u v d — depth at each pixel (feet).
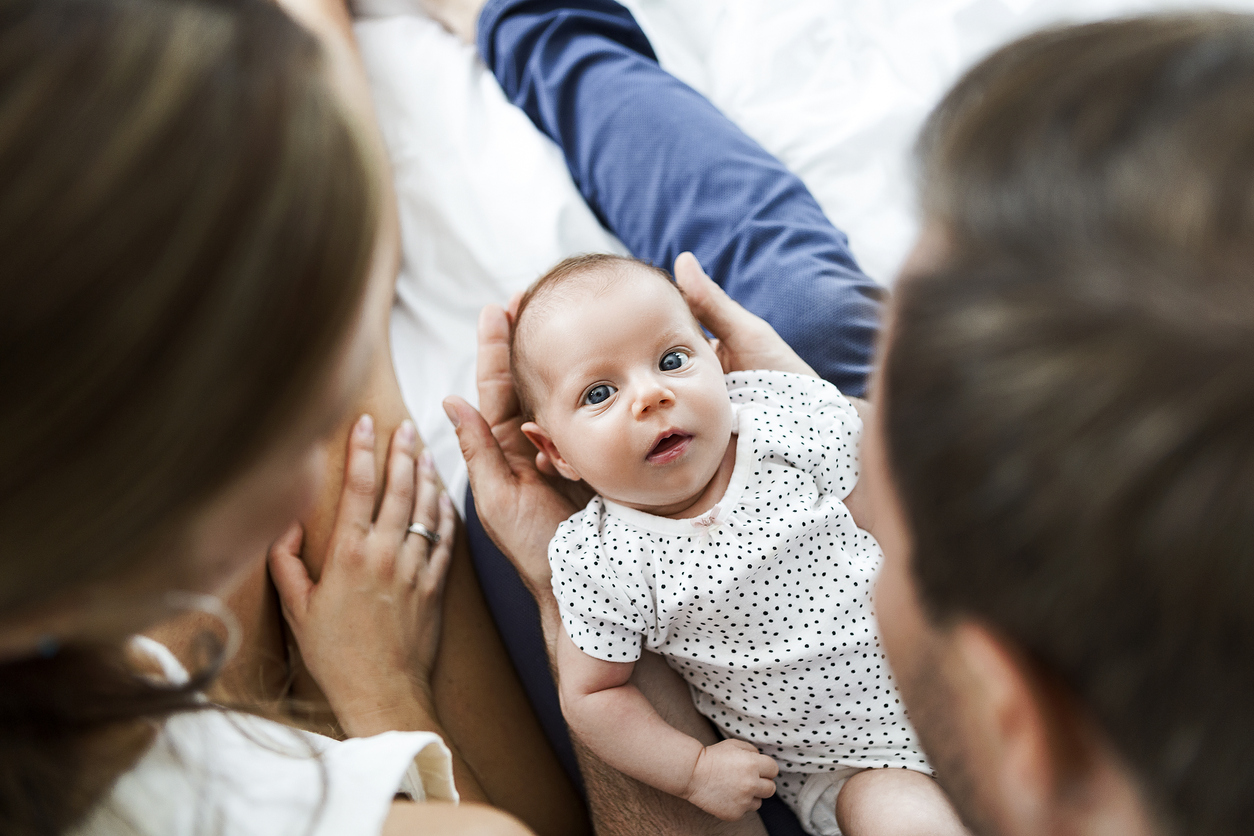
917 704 1.79
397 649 3.88
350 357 1.59
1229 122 1.06
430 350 5.06
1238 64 1.10
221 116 1.28
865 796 3.48
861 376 4.29
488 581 4.28
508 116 5.44
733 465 3.88
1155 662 1.06
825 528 3.76
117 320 1.20
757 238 4.62
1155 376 0.98
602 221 5.43
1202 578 0.98
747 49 5.76
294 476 1.68
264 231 1.30
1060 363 1.03
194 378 1.28
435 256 5.16
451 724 4.04
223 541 1.62
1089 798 1.29
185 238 1.23
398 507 4.06
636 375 3.70
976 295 1.13
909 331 1.24
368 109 5.00
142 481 1.32
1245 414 0.94
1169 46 1.15
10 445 1.22
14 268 1.15
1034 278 1.09
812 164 5.34
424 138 5.36
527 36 5.28
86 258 1.17
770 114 5.52
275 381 1.39
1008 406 1.07
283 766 2.21
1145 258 1.03
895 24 5.82
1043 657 1.18
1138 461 0.98
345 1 5.53
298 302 1.37
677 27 6.07
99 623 1.55
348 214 1.42
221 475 1.42
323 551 4.05
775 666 3.65
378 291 1.76
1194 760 1.08
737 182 4.74
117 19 1.28
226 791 2.10
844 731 3.64
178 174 1.23
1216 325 0.96
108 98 1.22
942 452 1.17
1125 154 1.10
